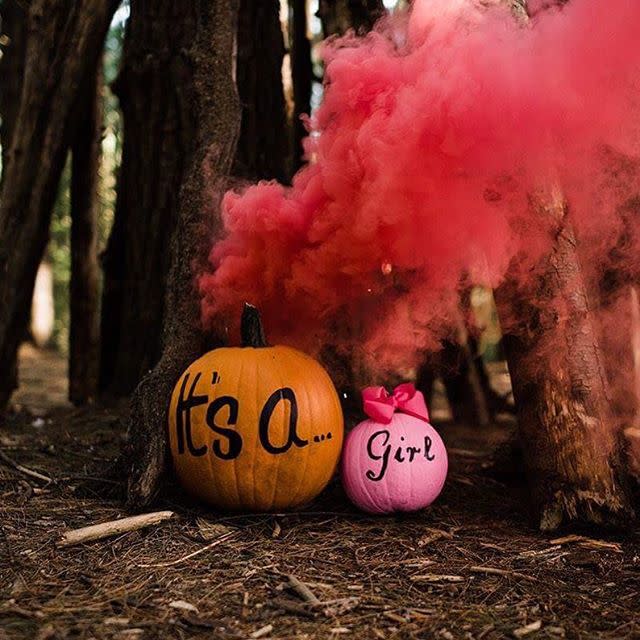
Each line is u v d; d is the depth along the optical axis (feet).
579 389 10.01
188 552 9.06
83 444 14.20
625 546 9.48
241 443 10.05
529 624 7.42
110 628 7.13
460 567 8.82
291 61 16.67
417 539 9.72
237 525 10.03
